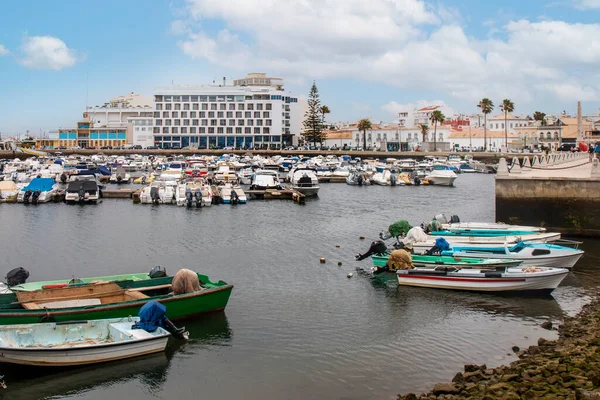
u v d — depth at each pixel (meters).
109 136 193.25
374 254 34.62
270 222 52.09
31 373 19.64
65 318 21.20
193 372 19.98
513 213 45.03
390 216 56.62
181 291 24.53
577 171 54.31
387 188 90.12
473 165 133.88
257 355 21.39
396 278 31.86
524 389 16.70
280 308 26.64
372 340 22.88
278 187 75.12
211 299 24.83
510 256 32.03
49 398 18.23
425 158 145.00
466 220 53.28
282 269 33.91
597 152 71.25
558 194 43.69
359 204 67.25
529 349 21.14
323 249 39.75
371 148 190.38
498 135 182.62
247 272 33.12
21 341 19.83
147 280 25.53
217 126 179.38
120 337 20.78
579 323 24.33
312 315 25.73
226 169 97.75
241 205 64.69
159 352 21.12
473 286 29.12
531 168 56.03
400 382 19.20
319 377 19.64
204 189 67.12
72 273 32.69
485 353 21.55
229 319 25.05
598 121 196.25
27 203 64.12
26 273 25.95
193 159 124.25
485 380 18.41
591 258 36.34
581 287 30.17
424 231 39.59
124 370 20.02
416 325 24.58
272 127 179.00
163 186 69.12
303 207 63.72
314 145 169.38
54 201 65.94
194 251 38.81
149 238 43.38
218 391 18.72
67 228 47.62
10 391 18.58
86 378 19.45
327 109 180.12
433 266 31.70
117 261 35.66
